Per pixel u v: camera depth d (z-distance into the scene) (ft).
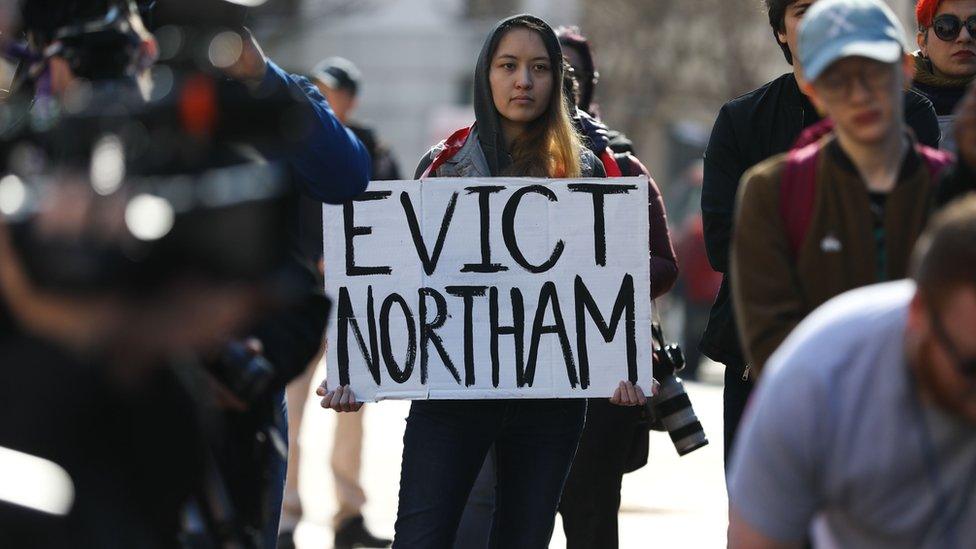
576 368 37.50
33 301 17.37
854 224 26.17
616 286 37.50
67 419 18.52
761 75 221.46
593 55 49.32
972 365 19.48
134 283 17.07
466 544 41.83
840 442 21.13
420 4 261.03
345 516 58.03
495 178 37.50
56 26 25.45
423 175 39.68
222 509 23.93
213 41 22.90
